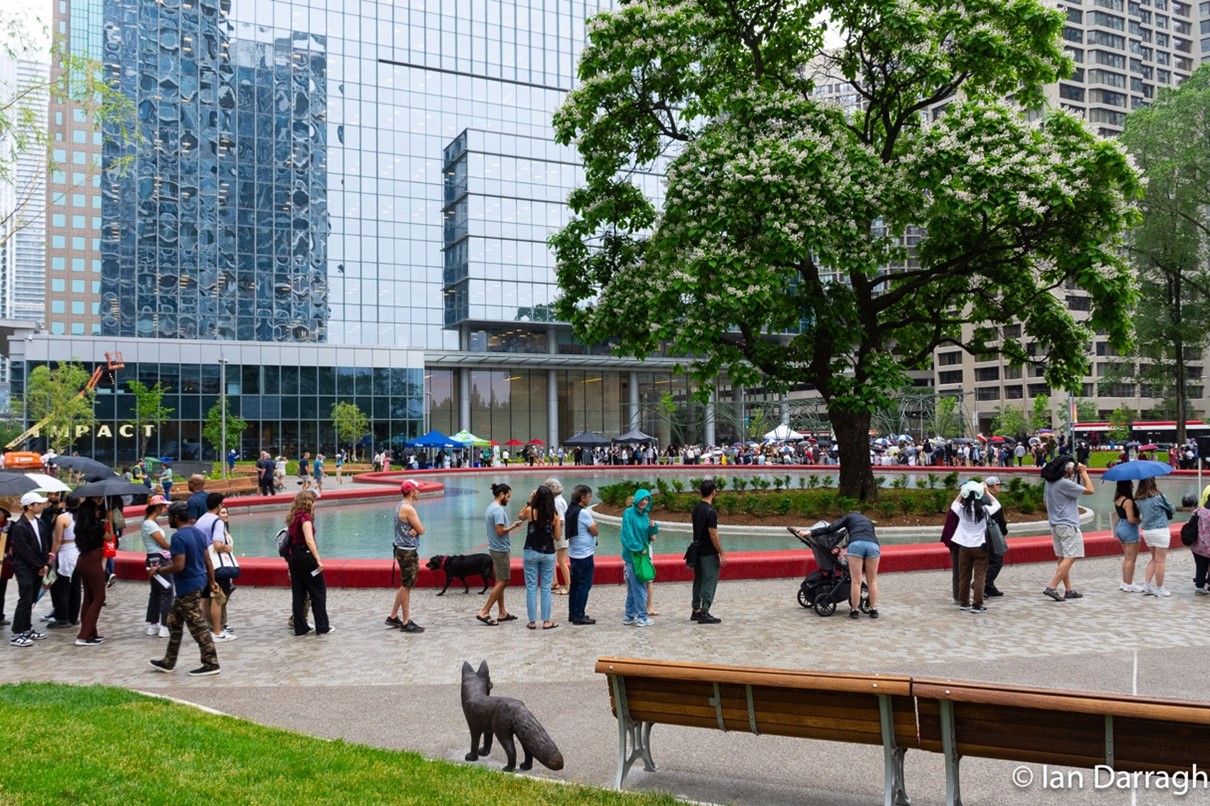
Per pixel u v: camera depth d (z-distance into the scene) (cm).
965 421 6028
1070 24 11338
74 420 5300
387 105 7694
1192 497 1217
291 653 951
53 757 546
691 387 8619
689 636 978
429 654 929
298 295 7262
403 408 6788
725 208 1766
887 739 475
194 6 7012
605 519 2150
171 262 6881
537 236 7675
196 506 1171
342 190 7481
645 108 2106
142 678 853
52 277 9569
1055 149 1745
